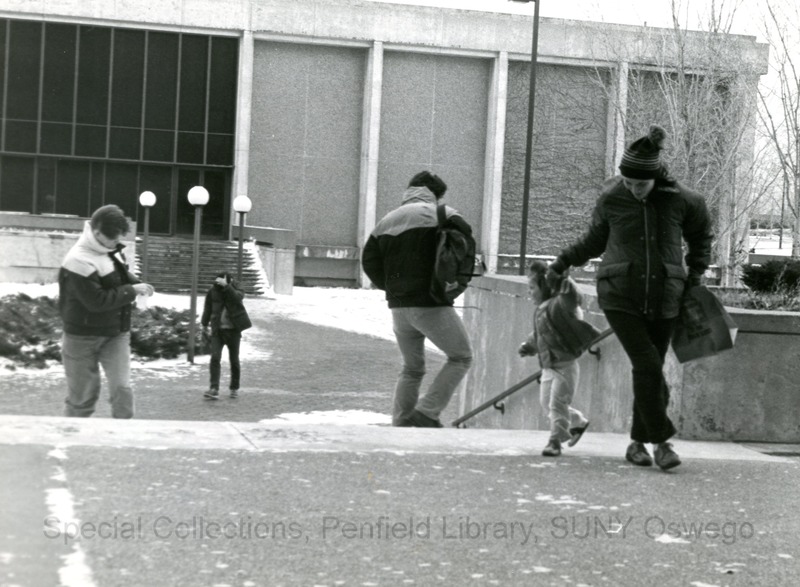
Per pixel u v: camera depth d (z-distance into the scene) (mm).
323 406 21641
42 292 26297
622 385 10000
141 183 58125
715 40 44125
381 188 60062
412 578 4637
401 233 9805
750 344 8539
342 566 4746
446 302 9805
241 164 58219
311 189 59844
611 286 6910
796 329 8555
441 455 7148
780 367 8578
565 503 6051
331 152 59906
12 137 56719
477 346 15484
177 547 4855
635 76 52000
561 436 7387
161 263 50500
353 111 59969
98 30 56969
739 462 7461
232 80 58312
